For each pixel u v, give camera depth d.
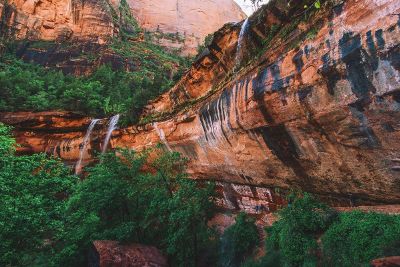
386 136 8.07
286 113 10.64
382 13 7.49
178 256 12.41
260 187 14.71
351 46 8.22
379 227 7.82
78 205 13.28
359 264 7.52
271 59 11.46
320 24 9.48
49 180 10.64
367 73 7.88
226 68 16.69
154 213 13.74
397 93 7.27
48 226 9.89
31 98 29.33
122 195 13.56
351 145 9.14
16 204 8.90
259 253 11.38
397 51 7.14
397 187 8.61
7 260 9.14
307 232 9.64
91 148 26.53
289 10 11.81
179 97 20.50
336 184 10.63
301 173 11.79
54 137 27.89
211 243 13.53
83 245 12.93
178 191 12.52
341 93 8.64
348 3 8.53
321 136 9.95
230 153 14.91
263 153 12.84
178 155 14.33
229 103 13.51
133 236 13.94
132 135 23.25
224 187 17.28
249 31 14.34
